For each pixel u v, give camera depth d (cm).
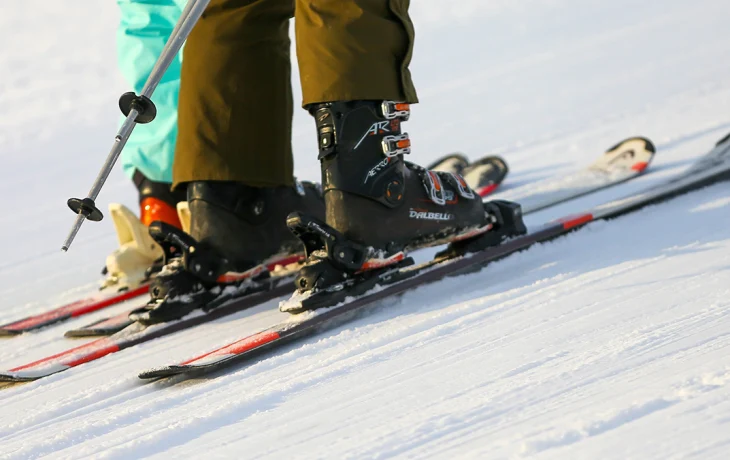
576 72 1917
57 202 1513
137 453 395
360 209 563
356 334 525
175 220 812
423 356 468
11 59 3288
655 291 515
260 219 646
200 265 607
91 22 3866
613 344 439
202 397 457
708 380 372
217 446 391
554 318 498
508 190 956
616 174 877
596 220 677
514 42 2519
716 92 1354
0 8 4247
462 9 3209
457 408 390
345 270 558
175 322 601
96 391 488
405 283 578
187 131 618
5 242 1253
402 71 563
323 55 543
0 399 506
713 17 2316
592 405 370
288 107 650
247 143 620
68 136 2150
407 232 586
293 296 553
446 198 605
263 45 622
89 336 653
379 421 391
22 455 411
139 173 815
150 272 739
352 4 536
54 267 1034
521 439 349
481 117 1616
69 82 2845
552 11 2914
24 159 1950
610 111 1422
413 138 1517
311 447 375
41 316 730
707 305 474
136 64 799
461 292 581
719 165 738
